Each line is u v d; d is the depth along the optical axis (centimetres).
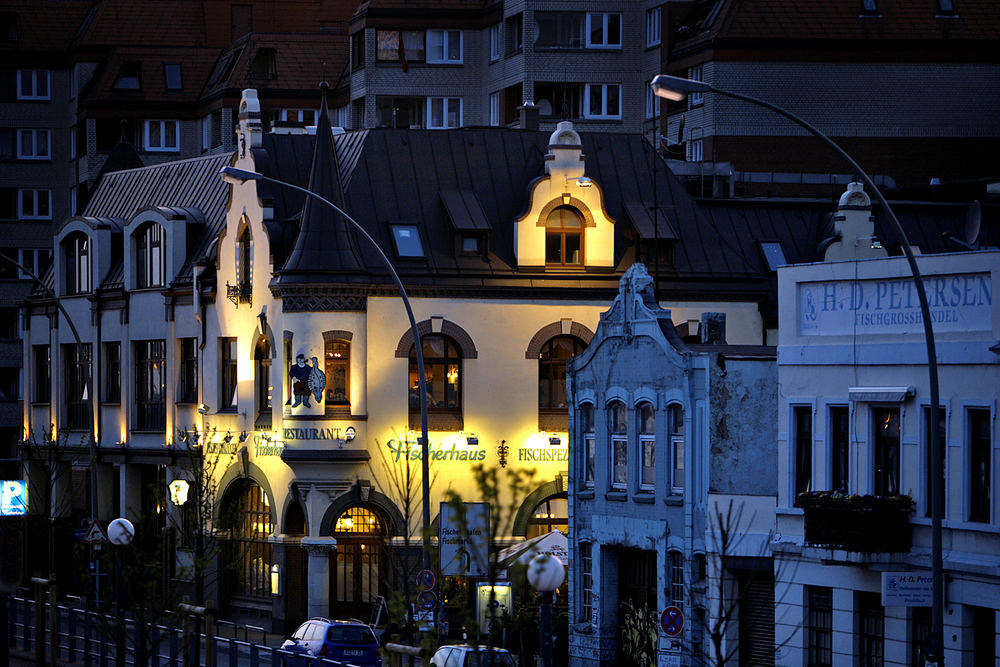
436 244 14938
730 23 19450
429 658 8356
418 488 14675
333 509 14500
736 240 15788
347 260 14450
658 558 11488
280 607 14825
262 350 15250
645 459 11862
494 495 7681
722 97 19400
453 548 10538
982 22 19675
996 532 9000
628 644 11856
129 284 17462
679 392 11300
